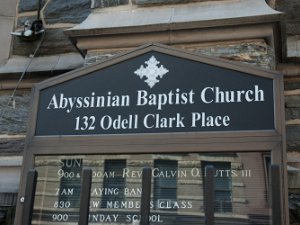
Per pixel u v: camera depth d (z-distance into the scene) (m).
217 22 3.73
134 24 3.93
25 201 2.60
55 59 4.86
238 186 2.67
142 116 2.96
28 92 4.74
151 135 2.88
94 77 3.14
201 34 3.80
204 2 4.04
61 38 4.95
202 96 2.92
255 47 3.70
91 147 2.94
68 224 2.86
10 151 4.55
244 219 2.61
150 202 2.69
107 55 3.97
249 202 2.63
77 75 3.16
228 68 2.95
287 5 4.50
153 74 3.06
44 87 3.19
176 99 2.96
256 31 3.70
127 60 3.14
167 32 3.87
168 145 2.83
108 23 4.06
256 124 2.77
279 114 2.75
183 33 3.84
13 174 4.36
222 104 2.87
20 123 4.64
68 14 5.04
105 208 2.81
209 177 2.42
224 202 2.66
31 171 2.66
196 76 2.98
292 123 4.01
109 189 2.85
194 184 2.74
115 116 3.00
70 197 2.92
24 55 4.99
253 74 2.89
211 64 2.98
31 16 5.16
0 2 5.28
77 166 2.96
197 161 2.78
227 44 3.77
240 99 2.85
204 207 2.54
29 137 3.07
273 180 2.35
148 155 2.87
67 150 2.97
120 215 2.79
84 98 3.10
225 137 2.76
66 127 3.05
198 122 2.86
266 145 2.69
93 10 4.29
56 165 3.00
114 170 2.89
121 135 2.93
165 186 2.77
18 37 5.05
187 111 2.90
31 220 2.72
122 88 3.07
